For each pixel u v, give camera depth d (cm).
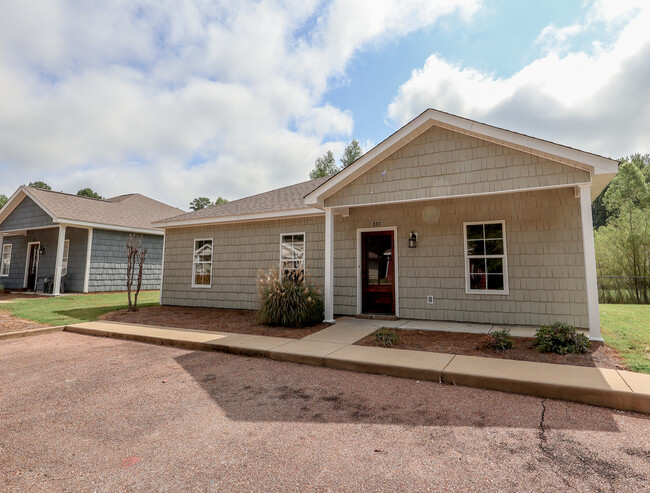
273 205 1041
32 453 250
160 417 314
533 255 706
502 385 379
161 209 1955
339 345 558
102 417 315
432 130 670
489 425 294
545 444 259
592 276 550
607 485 205
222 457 243
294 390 387
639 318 820
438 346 545
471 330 669
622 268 1451
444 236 790
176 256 1188
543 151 562
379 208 864
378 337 575
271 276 802
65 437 276
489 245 752
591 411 323
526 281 709
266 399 359
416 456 243
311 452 249
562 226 688
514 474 218
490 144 618
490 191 611
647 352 489
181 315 919
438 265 791
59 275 1381
